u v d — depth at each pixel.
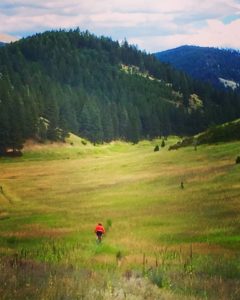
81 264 21.22
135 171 96.44
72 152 164.25
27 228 47.09
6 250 28.00
